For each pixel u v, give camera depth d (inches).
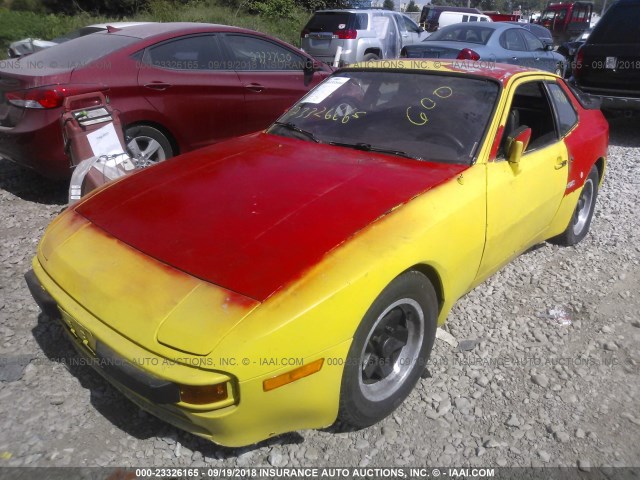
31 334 126.0
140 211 103.8
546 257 177.5
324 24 498.9
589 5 1101.7
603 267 172.7
